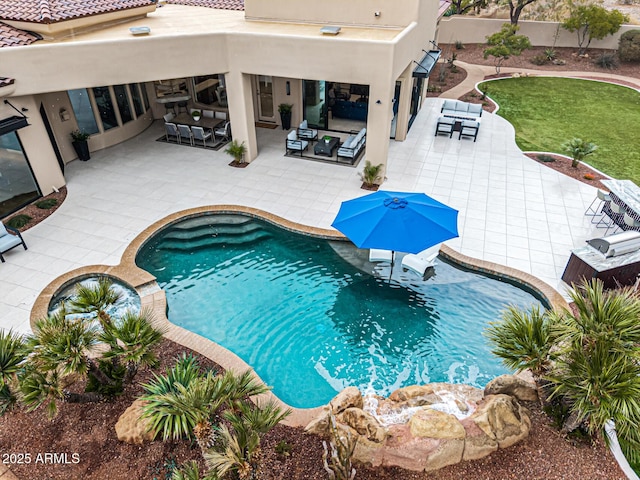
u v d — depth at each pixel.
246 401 8.49
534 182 16.62
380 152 15.90
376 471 7.17
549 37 34.84
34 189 14.93
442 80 28.62
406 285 11.93
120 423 7.72
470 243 13.15
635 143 20.34
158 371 8.99
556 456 7.28
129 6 17.22
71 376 8.40
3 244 12.24
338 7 17.19
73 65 13.91
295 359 9.83
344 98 21.03
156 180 16.39
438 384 8.92
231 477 6.59
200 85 21.50
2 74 13.03
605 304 6.89
